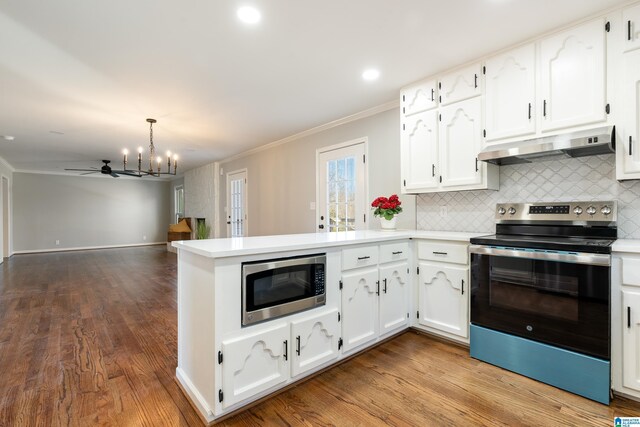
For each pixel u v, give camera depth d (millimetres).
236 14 1954
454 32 2180
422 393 1843
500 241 2111
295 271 1878
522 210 2482
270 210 5527
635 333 1682
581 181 2281
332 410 1689
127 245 10148
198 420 1605
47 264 6609
